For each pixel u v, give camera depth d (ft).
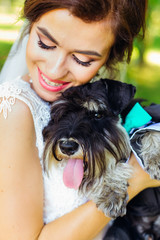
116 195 2.24
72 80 2.21
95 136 2.23
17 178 2.01
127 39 2.21
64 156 2.24
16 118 2.07
